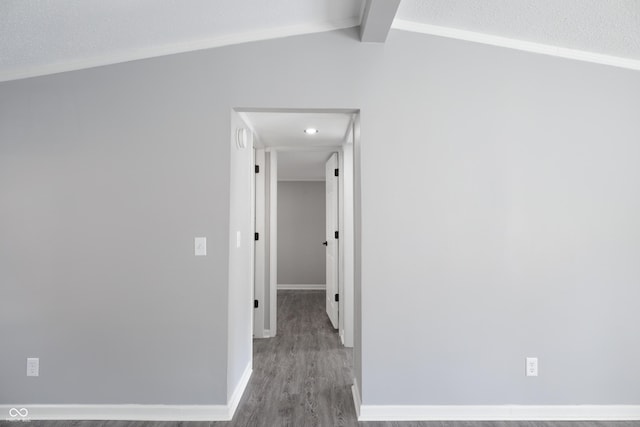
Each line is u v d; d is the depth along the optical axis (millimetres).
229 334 2273
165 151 2295
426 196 2301
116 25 2008
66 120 2299
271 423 2191
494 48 2338
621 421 2238
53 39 2051
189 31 2174
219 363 2238
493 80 2332
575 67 2346
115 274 2271
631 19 2014
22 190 2287
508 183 2314
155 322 2254
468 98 2324
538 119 2330
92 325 2262
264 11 2086
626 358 2281
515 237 2303
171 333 2252
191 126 2301
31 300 2270
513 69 2336
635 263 2311
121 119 2297
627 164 2332
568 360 2277
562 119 2334
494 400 2264
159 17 1990
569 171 2322
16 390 2248
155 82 2307
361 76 2320
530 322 2283
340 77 2322
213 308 2256
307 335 3982
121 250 2275
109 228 2281
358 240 2400
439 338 2273
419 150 2311
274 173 4000
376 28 2156
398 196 2299
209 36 2268
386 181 2303
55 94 2303
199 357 2242
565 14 2045
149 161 2295
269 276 3973
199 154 2295
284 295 6164
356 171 2479
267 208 3998
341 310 3873
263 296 3895
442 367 2268
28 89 2301
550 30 2197
